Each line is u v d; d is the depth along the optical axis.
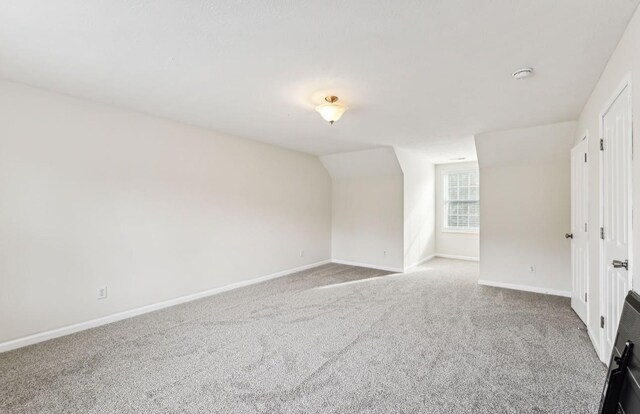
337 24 1.80
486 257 4.84
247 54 2.17
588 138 2.94
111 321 3.31
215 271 4.39
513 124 3.89
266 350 2.67
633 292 1.62
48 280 2.91
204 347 2.73
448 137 4.62
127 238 3.47
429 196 7.04
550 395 2.02
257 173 5.01
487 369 2.34
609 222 2.26
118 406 1.94
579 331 3.01
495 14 1.70
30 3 1.61
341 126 4.06
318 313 3.58
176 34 1.93
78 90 2.88
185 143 4.02
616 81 2.05
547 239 4.38
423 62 2.27
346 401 1.98
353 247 6.49
